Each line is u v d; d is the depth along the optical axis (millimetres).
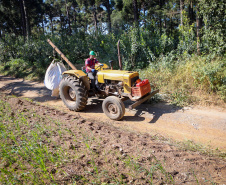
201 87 6109
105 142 3479
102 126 4469
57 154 2822
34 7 33312
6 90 9297
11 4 28531
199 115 5090
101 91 5629
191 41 8602
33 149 2949
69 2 39719
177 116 5137
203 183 2383
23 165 2680
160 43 9039
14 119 4488
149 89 5203
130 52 9148
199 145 3678
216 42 7168
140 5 24484
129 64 9156
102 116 5453
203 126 4523
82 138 3621
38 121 4430
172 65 7508
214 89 5996
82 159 2893
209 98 5812
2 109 5270
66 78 5922
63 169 2617
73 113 5723
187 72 6734
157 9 21922
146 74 7609
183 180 2447
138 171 2607
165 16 18000
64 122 4496
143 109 5805
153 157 2963
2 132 3498
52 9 46469
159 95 6387
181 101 5914
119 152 3100
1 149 3004
